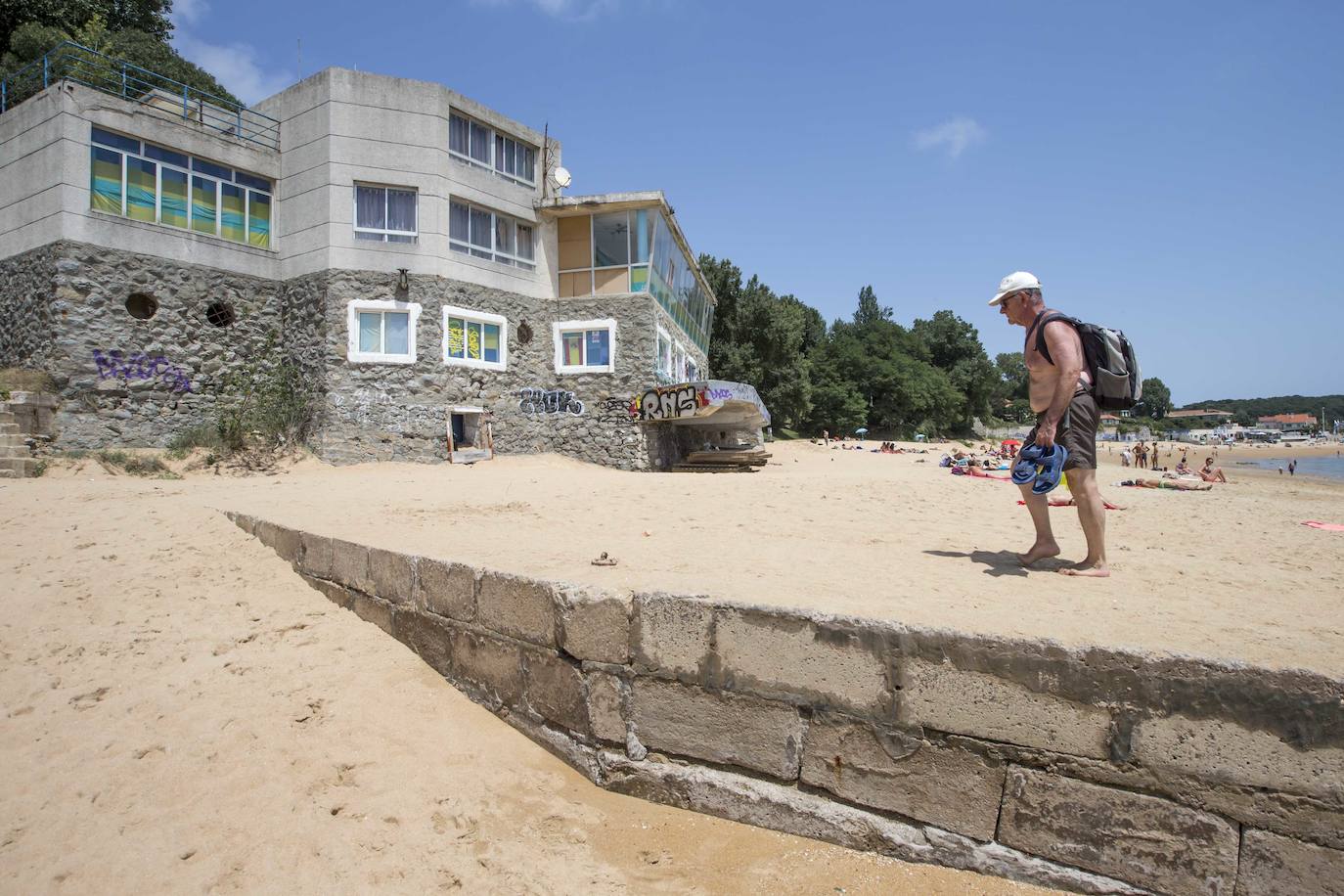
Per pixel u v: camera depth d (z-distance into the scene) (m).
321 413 19.81
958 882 3.38
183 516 8.22
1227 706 2.99
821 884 3.47
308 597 6.43
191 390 19.25
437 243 21.14
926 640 3.52
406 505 9.76
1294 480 38.72
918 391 71.69
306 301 20.50
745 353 49.97
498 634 4.99
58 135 17.45
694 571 5.15
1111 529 8.38
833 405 67.75
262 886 3.46
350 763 4.34
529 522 8.23
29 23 27.69
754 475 17.03
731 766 4.00
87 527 7.68
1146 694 3.12
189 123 19.75
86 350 17.45
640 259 23.75
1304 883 2.86
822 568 5.32
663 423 24.19
